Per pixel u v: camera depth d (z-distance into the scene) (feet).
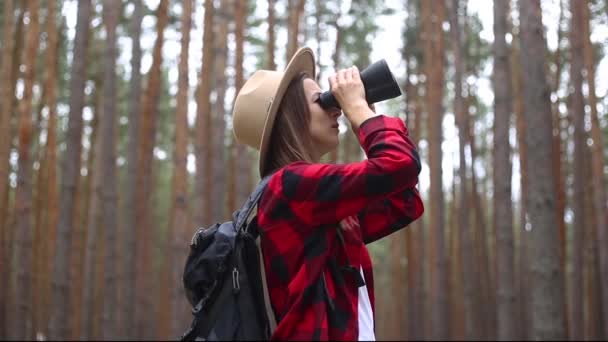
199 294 4.54
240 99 5.10
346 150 53.47
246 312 4.30
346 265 4.40
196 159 32.60
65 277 25.81
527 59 16.28
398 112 56.34
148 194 39.40
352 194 4.18
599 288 35.35
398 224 5.12
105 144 30.09
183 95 31.68
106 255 30.25
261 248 4.45
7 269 31.91
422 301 46.68
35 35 26.81
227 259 4.44
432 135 37.01
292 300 4.22
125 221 32.91
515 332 26.00
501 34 25.86
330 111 4.85
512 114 49.57
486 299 42.88
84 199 46.37
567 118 42.11
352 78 4.71
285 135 4.74
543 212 16.03
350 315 4.24
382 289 92.12
